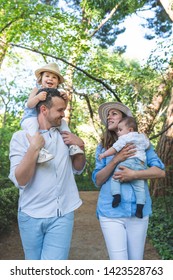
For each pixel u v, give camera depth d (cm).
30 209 233
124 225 269
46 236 235
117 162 272
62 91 254
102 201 275
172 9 714
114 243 262
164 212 620
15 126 1142
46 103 240
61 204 235
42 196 232
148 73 834
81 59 799
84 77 847
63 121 264
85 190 1178
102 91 899
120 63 1172
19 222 239
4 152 1113
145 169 282
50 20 704
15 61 1084
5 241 540
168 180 775
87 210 755
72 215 242
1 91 1116
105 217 269
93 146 1362
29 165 220
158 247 483
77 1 1147
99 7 795
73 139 248
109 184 276
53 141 238
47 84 326
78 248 511
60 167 237
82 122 1367
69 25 717
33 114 253
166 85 870
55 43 754
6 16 638
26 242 238
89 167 1316
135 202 267
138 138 282
